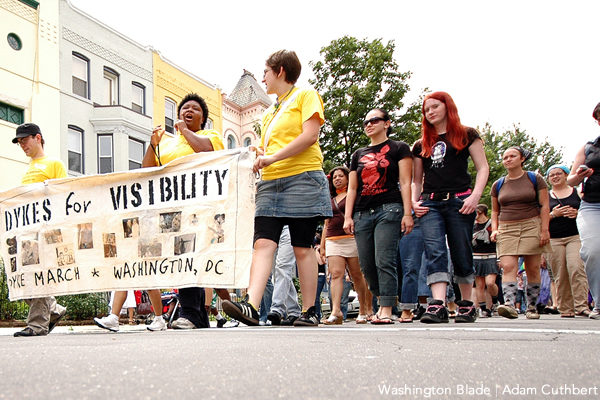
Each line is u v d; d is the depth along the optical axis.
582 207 5.32
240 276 3.55
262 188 3.94
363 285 6.25
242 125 27.89
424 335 2.80
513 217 5.62
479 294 8.63
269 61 4.09
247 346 2.10
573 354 1.85
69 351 1.95
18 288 4.18
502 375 1.42
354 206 4.96
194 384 1.24
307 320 4.14
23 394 1.12
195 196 3.77
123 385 1.23
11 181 16.69
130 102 21.22
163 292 9.91
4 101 16.62
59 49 18.47
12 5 17.11
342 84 20.66
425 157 4.65
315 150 3.98
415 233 5.48
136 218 3.92
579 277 6.12
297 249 4.11
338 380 1.33
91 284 3.99
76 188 4.14
